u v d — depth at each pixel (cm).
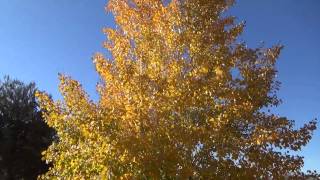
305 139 1032
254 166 996
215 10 1238
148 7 1259
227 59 1140
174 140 977
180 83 1084
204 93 1050
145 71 1149
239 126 1074
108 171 941
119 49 1193
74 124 1039
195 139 983
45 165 3362
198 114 1061
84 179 995
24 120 3422
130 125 998
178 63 1126
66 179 1050
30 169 3366
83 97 1055
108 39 1226
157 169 948
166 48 1174
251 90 1109
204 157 1002
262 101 1112
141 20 1236
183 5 1231
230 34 1198
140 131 999
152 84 1071
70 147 1045
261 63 1168
